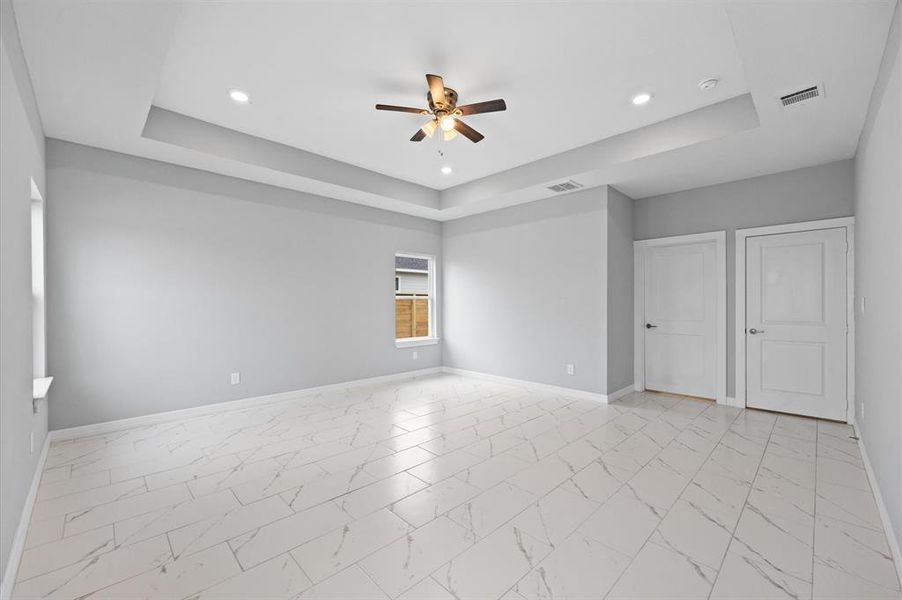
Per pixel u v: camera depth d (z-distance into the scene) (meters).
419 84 2.98
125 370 3.69
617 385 4.81
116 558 1.87
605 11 2.22
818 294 3.93
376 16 2.26
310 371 5.00
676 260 4.96
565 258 5.00
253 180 4.45
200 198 4.12
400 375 5.98
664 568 1.80
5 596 1.61
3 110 1.75
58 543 1.98
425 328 6.61
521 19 2.29
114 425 3.63
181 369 4.01
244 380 4.44
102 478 2.69
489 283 5.88
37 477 2.56
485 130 3.75
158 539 2.01
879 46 2.14
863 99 2.67
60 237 3.38
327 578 1.74
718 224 4.52
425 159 4.56
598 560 1.86
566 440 3.41
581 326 4.85
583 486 2.58
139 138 3.34
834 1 1.85
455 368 6.38
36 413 2.60
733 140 3.31
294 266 4.85
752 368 4.32
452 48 2.55
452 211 5.87
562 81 2.93
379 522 2.17
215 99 3.21
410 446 3.28
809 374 3.99
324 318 5.14
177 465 2.90
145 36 2.10
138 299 3.76
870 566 1.81
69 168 3.42
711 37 2.43
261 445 3.29
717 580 1.73
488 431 3.64
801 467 2.84
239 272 4.40
